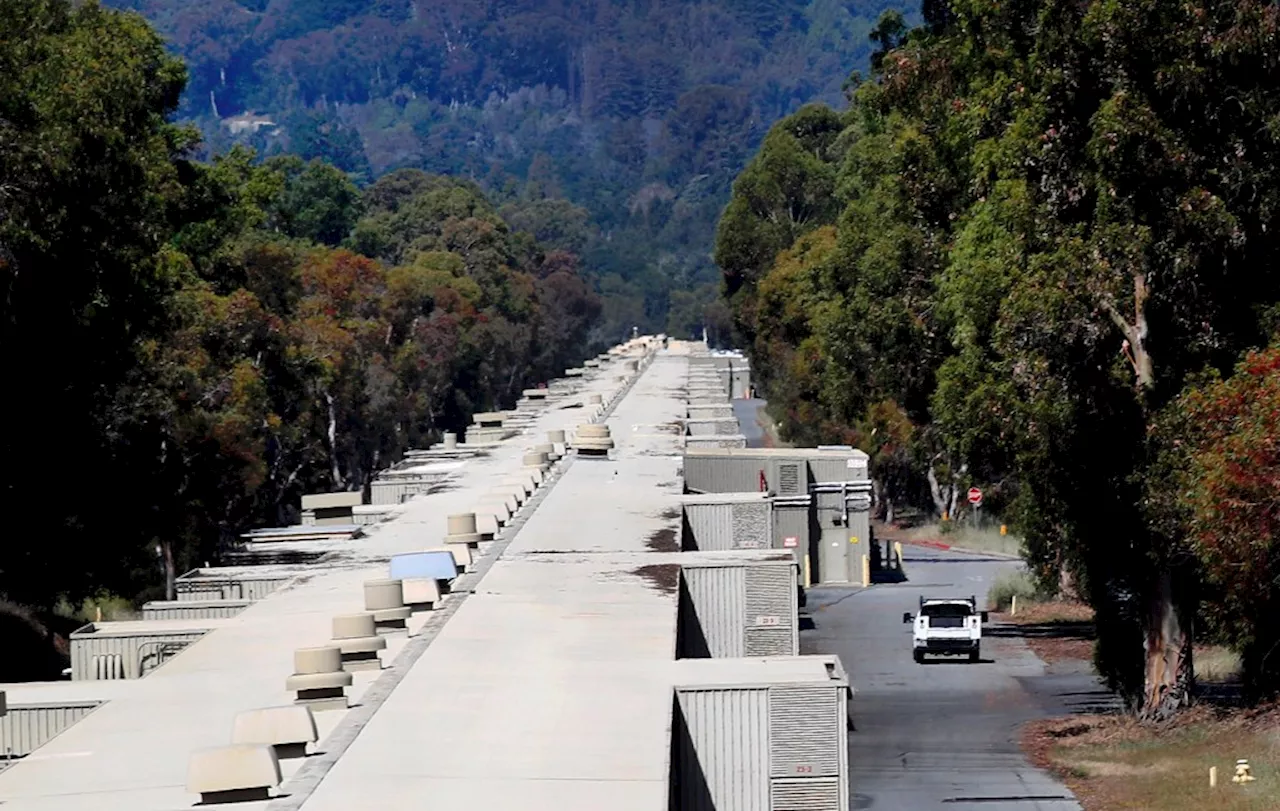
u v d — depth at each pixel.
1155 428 84.25
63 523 114.88
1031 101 92.38
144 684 61.19
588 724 53.41
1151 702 93.31
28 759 51.31
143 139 141.00
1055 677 111.00
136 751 51.91
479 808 45.12
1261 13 84.38
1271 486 74.06
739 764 58.38
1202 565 84.88
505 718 54.12
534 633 66.69
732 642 79.56
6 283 103.06
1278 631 88.75
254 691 59.50
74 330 108.56
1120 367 89.25
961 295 99.00
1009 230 93.81
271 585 84.62
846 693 58.94
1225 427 78.56
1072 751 89.12
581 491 108.38
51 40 115.88
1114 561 94.56
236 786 46.06
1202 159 86.12
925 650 116.25
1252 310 86.94
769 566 80.25
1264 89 85.62
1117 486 90.44
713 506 99.75
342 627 62.25
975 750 90.44
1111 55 87.12
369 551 91.75
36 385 108.19
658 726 53.19
